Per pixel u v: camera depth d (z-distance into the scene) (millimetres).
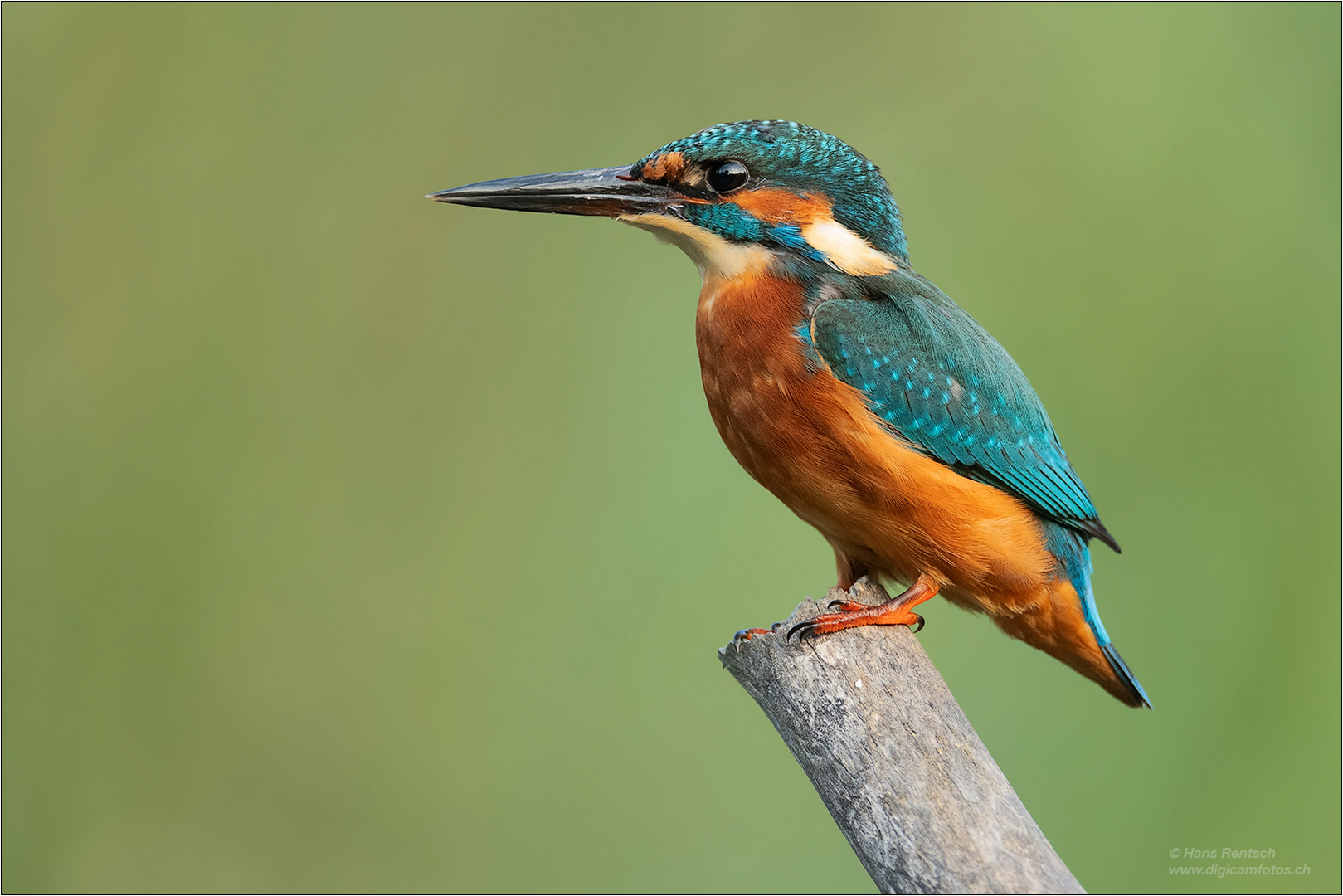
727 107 12680
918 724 5973
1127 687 8648
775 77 12703
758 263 8266
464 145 12492
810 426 7789
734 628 11406
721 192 8250
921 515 7730
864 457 7680
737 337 8047
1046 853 5371
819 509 8047
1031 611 8273
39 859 11344
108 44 12195
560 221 12539
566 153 12562
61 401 11859
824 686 6223
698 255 8469
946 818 5574
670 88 12727
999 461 7969
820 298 8086
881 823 5703
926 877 5430
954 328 8172
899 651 6430
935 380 7840
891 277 8406
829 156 8359
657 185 8391
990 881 5273
